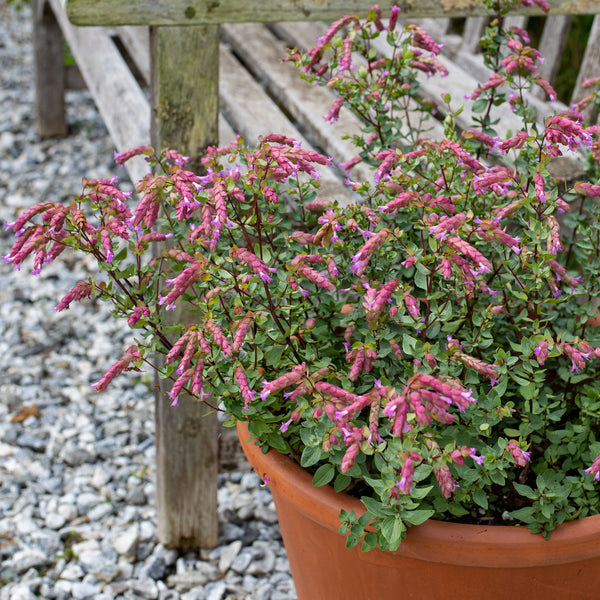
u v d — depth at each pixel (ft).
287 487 4.81
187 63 5.71
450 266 4.23
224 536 7.72
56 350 10.37
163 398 6.87
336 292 5.41
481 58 9.48
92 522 7.87
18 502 8.09
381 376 4.74
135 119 7.94
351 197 6.91
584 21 12.44
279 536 7.75
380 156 5.01
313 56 5.40
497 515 5.10
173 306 4.40
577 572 4.59
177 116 5.84
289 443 5.06
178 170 4.36
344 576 4.96
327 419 4.50
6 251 12.07
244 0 5.63
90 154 14.69
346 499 4.64
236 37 10.89
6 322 10.82
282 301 4.95
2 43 19.71
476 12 6.34
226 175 5.00
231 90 9.14
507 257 4.85
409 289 4.51
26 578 7.25
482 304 5.19
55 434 8.97
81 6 5.32
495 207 5.03
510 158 6.81
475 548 4.39
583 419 4.92
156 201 4.42
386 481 4.13
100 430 9.07
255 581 7.29
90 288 4.66
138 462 8.63
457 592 4.64
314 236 4.81
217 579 7.30
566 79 12.28
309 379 4.34
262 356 4.88
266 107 8.72
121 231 4.38
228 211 4.95
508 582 4.57
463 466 4.53
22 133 15.34
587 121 7.90
